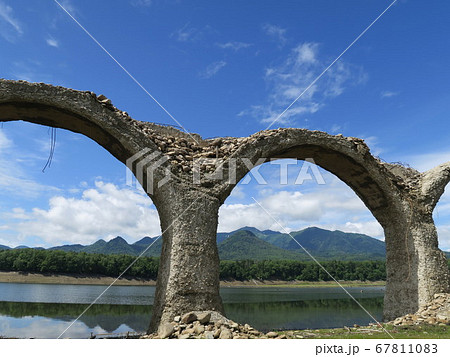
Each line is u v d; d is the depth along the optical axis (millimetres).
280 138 11031
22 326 15406
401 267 13328
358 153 12516
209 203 9461
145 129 9898
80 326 15734
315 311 22547
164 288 8672
